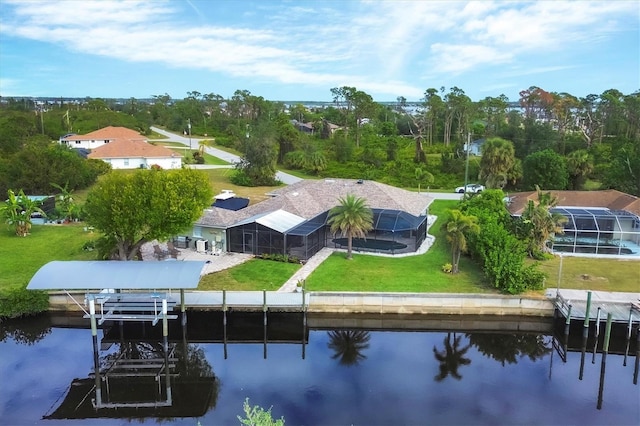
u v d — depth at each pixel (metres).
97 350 31.25
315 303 39.00
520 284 40.25
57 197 65.69
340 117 167.62
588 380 31.52
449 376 31.56
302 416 26.78
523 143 113.31
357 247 51.97
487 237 44.84
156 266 35.59
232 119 178.50
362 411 27.33
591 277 44.47
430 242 55.03
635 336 36.34
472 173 100.00
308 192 59.53
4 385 30.34
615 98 132.88
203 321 38.59
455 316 39.41
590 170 85.06
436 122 144.88
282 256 47.50
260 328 39.19
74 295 38.91
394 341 37.22
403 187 94.56
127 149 99.12
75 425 26.25
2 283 41.16
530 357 35.03
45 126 135.50
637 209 54.78
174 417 27.17
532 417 27.00
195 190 41.91
